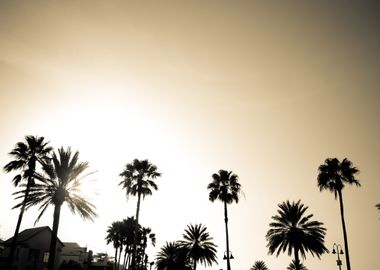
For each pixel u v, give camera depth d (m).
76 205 29.39
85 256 76.56
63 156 29.98
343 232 38.44
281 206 42.94
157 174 46.25
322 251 39.38
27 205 28.03
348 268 36.50
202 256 51.19
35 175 29.27
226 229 43.41
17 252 51.50
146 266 77.62
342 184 40.47
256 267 83.56
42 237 55.12
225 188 46.09
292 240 39.94
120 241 73.12
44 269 53.47
